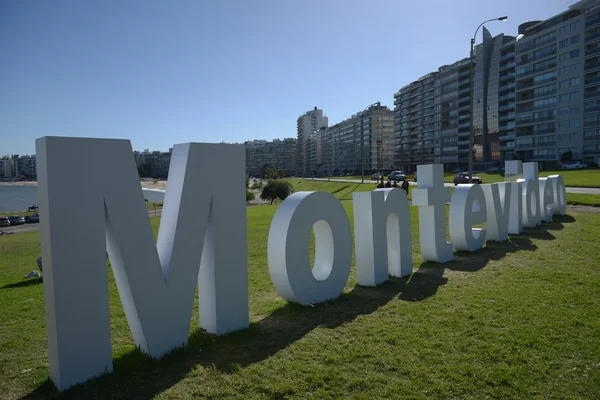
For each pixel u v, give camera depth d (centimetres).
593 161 6569
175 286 556
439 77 10512
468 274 936
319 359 523
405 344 563
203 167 588
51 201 452
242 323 636
